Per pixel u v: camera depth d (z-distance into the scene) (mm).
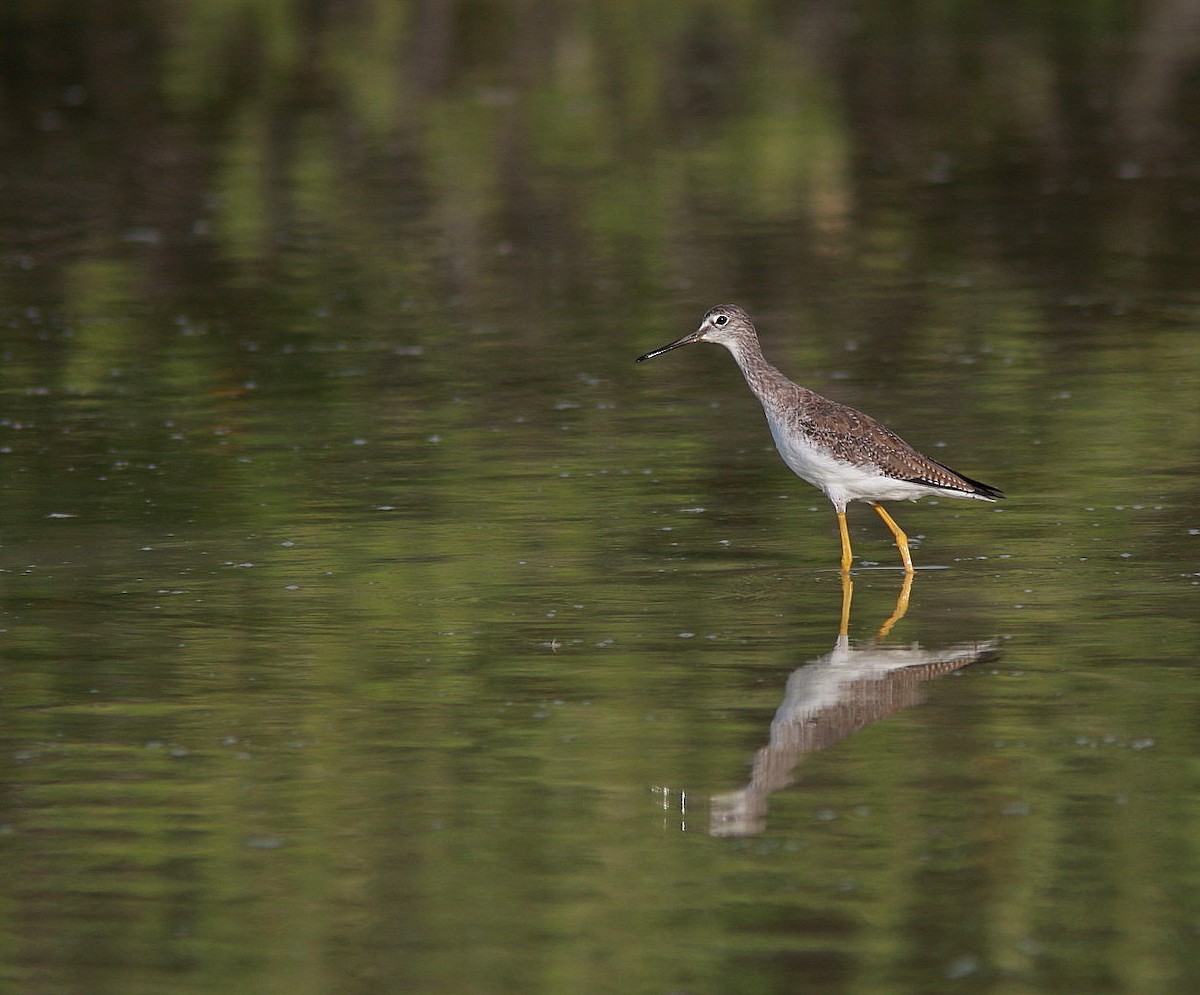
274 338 24781
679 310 26109
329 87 43125
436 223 31891
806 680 12594
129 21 49875
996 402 20828
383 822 10414
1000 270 28125
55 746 11547
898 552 15836
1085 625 13633
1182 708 11898
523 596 14609
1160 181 34219
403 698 12359
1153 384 21484
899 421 20094
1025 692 12266
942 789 10727
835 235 30750
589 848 10086
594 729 11758
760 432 20094
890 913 9320
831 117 40250
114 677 12828
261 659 13164
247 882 9750
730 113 40781
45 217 32344
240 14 50594
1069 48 47406
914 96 42250
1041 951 8945
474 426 20438
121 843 10172
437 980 8766
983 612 14031
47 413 21109
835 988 8656
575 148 37844
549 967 8867
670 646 13367
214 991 8703
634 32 49781
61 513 17188
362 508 17266
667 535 16344
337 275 28406
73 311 26281
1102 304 25875
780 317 25562
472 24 50062
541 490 17844
